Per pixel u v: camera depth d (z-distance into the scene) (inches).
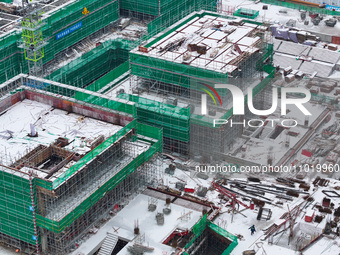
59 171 6033.5
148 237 6210.6
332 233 6333.7
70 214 5935.0
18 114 6801.2
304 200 6737.2
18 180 5816.9
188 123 7126.0
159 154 7022.6
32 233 6033.5
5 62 7829.7
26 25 7470.5
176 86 7470.5
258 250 6156.5
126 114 6648.6
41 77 7780.5
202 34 7849.4
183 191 6835.6
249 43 7652.6
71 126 6648.6
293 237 6299.2
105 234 6264.8
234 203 6584.6
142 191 6752.0
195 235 6254.9
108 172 6358.3
